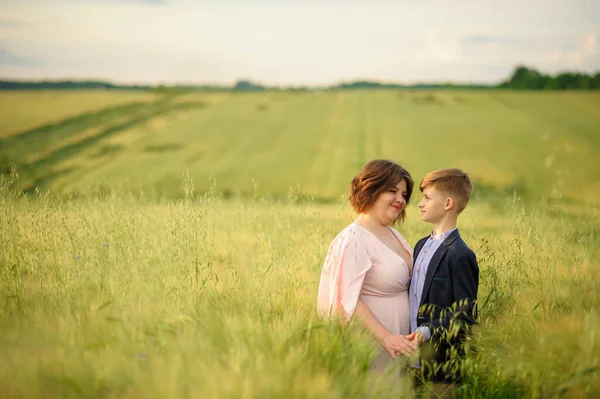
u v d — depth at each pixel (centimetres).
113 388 227
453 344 315
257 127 5291
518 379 277
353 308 329
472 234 473
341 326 300
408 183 363
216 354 247
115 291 334
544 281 369
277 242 443
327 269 356
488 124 5212
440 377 315
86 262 382
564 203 509
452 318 303
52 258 404
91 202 506
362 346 280
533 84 11912
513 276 382
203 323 288
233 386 222
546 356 274
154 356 246
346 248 343
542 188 2709
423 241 359
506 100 6956
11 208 444
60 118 5600
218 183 3108
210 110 6344
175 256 397
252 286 370
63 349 243
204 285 372
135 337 265
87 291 345
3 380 224
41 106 6425
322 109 6425
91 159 3862
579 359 263
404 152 4019
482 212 605
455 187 337
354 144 4391
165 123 5509
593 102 6612
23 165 3538
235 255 445
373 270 346
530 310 326
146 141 4619
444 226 344
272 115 6000
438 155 3878
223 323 280
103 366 234
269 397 219
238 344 251
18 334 264
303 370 245
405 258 368
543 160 3584
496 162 3559
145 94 7750
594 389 254
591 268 380
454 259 324
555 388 261
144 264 381
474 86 12900
